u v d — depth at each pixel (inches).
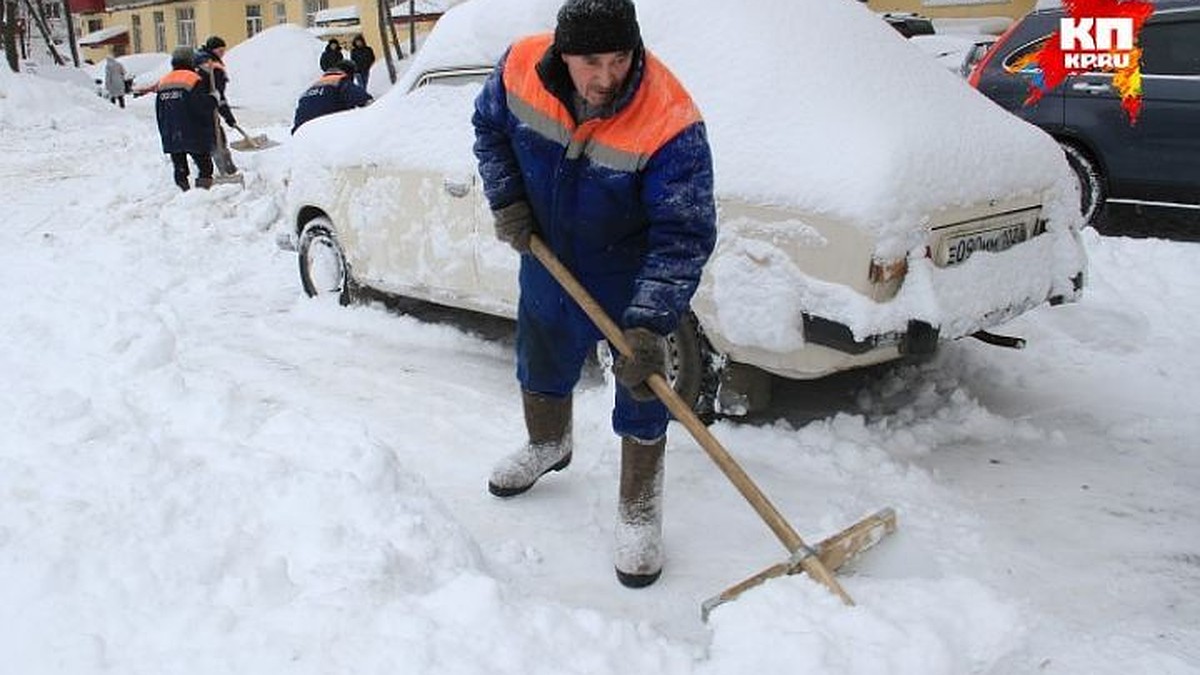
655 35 164.9
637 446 122.5
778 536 110.7
